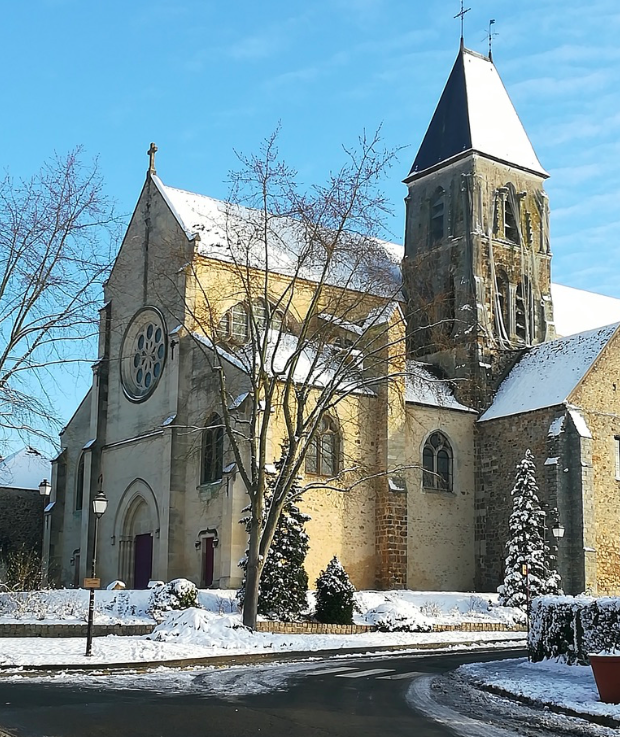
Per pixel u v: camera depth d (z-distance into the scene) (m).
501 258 51.84
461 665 23.70
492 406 47.62
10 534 53.09
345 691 18.92
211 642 27.30
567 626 23.05
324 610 32.84
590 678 20.53
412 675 21.98
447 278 51.72
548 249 53.91
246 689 18.75
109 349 48.12
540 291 53.12
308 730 14.38
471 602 39.03
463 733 14.59
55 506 50.06
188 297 41.84
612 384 44.72
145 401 44.53
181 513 40.72
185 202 46.12
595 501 42.44
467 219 51.31
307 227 31.77
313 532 39.25
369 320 43.19
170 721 14.70
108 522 45.44
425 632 33.72
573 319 59.38
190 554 40.00
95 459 46.88
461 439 46.44
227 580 36.12
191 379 41.84
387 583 40.38
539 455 43.62
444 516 45.00
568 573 41.22
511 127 54.56
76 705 16.02
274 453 37.62
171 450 41.06
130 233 48.19
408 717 16.02
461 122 53.25
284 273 44.19
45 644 25.75
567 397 43.06
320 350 31.92
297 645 28.28
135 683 19.31
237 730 14.19
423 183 54.50
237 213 42.00
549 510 42.31
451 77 55.53
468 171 51.91
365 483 41.22
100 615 32.06
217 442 39.75
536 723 15.75
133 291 47.16
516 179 53.56
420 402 45.19
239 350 39.31
